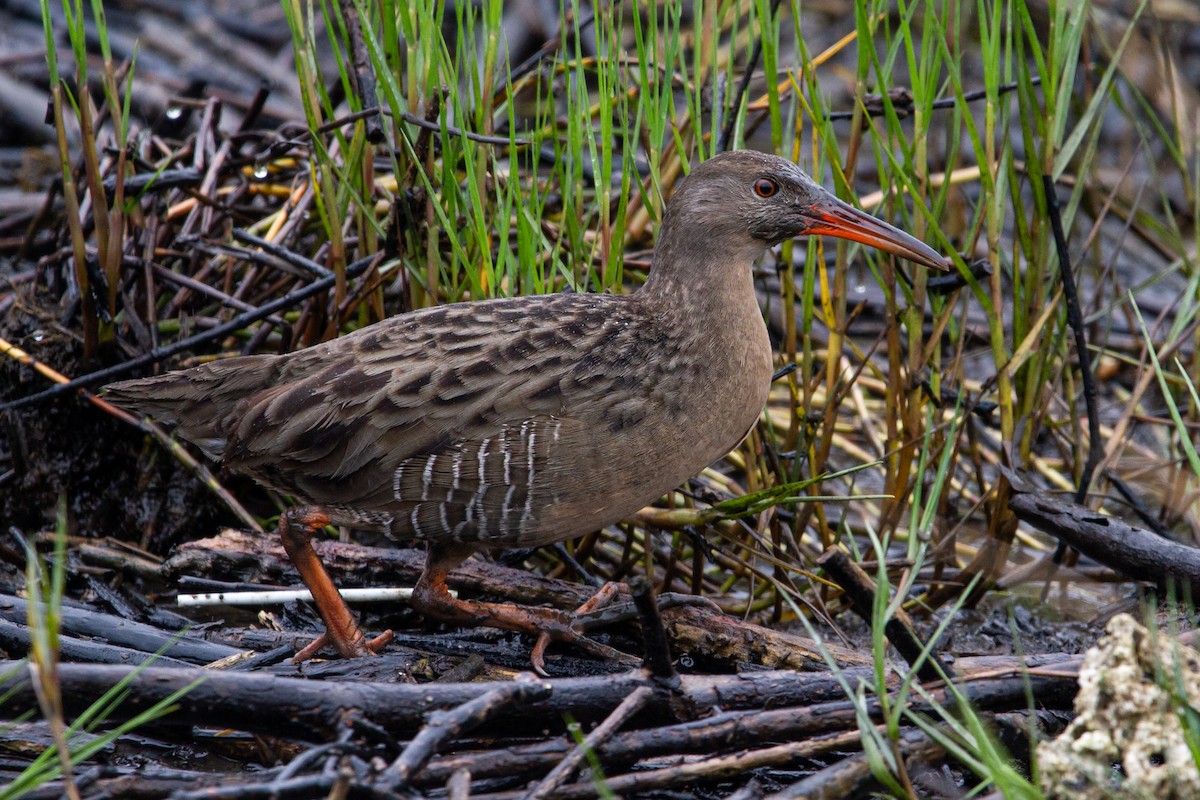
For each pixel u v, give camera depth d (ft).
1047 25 53.36
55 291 36.11
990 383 32.22
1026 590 33.19
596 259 35.24
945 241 30.81
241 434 26.73
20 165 51.96
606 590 28.35
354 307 33.68
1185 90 51.39
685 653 27.43
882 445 36.99
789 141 43.37
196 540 33.58
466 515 26.07
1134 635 21.16
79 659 26.04
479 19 57.72
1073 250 43.91
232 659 26.73
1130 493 32.91
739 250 27.55
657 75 33.01
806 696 23.88
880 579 21.84
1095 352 40.27
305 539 26.89
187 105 40.06
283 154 36.99
